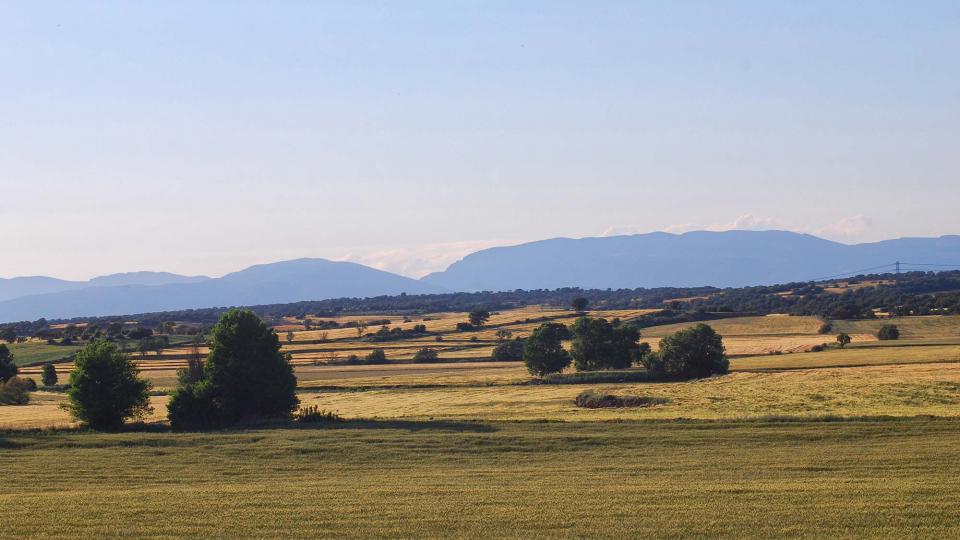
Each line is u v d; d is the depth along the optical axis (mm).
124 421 78500
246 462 53469
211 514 35969
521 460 52312
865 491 37531
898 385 97312
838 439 55531
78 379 75625
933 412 69562
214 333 80938
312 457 54750
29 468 51750
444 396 116625
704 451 52906
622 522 33281
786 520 32750
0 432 70188
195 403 78062
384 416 87312
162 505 38031
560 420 71438
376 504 37594
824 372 120500
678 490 39281
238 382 79438
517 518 34312
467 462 52125
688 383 120625
